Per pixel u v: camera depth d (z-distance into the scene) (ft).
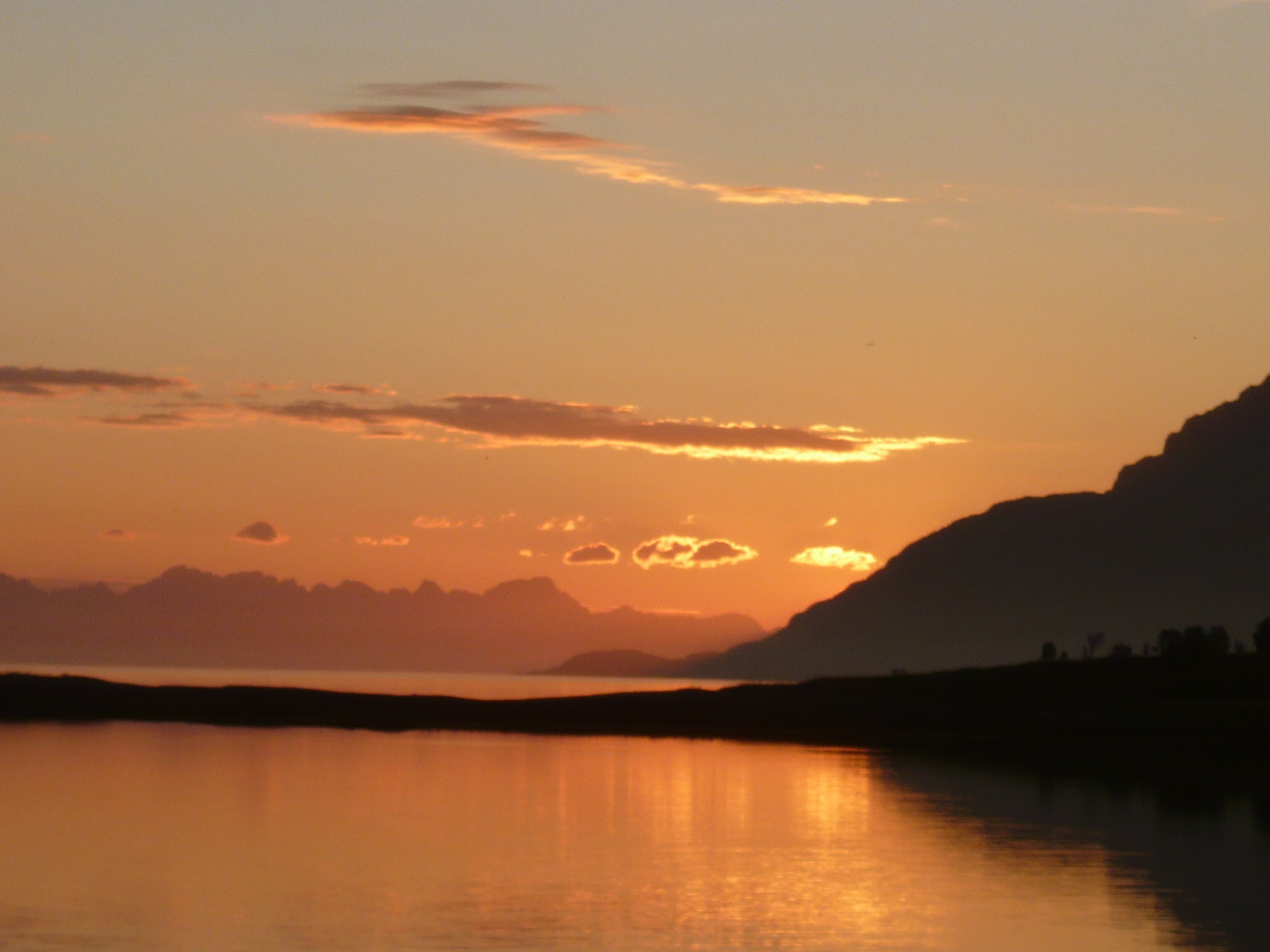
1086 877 161.48
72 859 162.71
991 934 132.98
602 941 128.16
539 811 210.38
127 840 176.45
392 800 219.61
